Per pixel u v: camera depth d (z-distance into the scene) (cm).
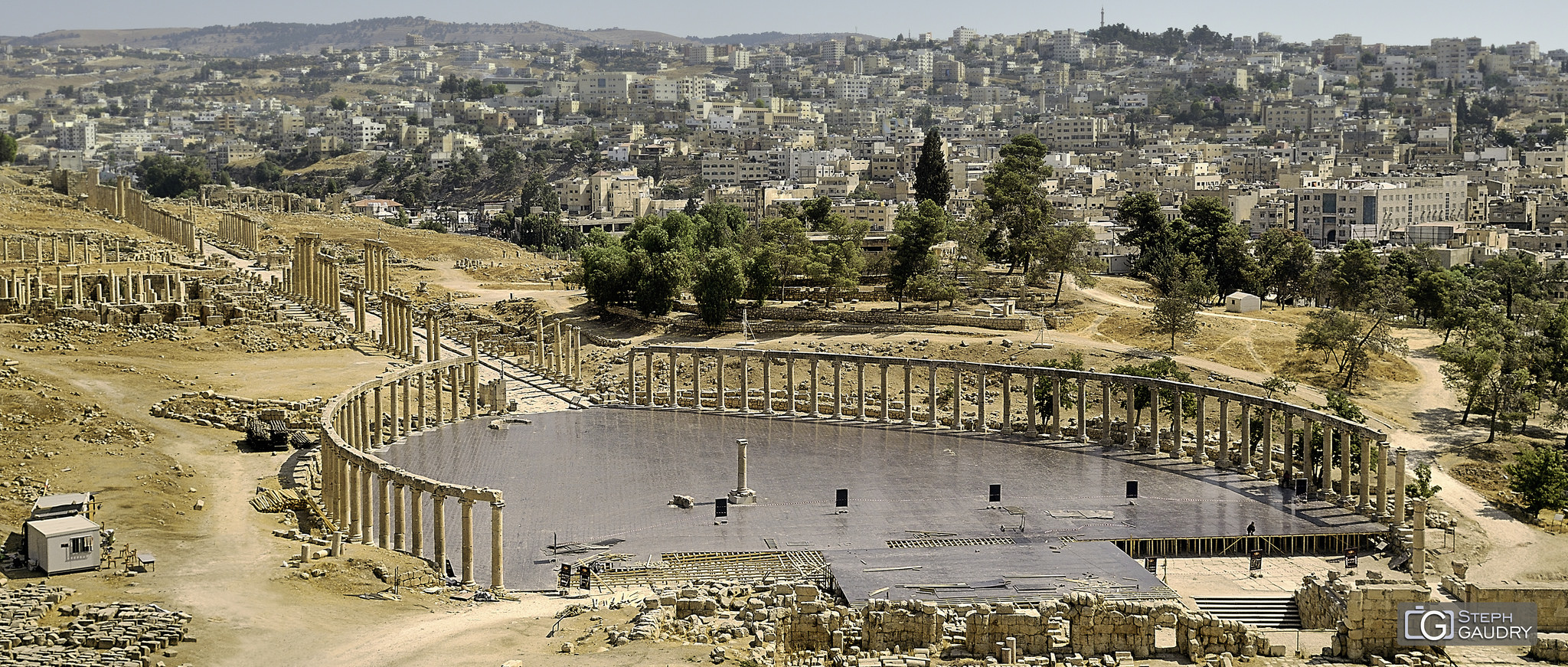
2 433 17225
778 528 16325
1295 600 14488
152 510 14725
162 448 17400
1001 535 16088
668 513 16912
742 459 17462
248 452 17562
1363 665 11694
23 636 10862
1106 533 16288
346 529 15250
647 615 12181
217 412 19200
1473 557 17288
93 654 10569
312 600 12475
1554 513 19650
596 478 18525
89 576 12706
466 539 13850
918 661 11494
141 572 12888
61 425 17838
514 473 18700
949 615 12712
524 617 12406
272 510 15325
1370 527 16800
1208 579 15338
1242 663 11675
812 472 18950
